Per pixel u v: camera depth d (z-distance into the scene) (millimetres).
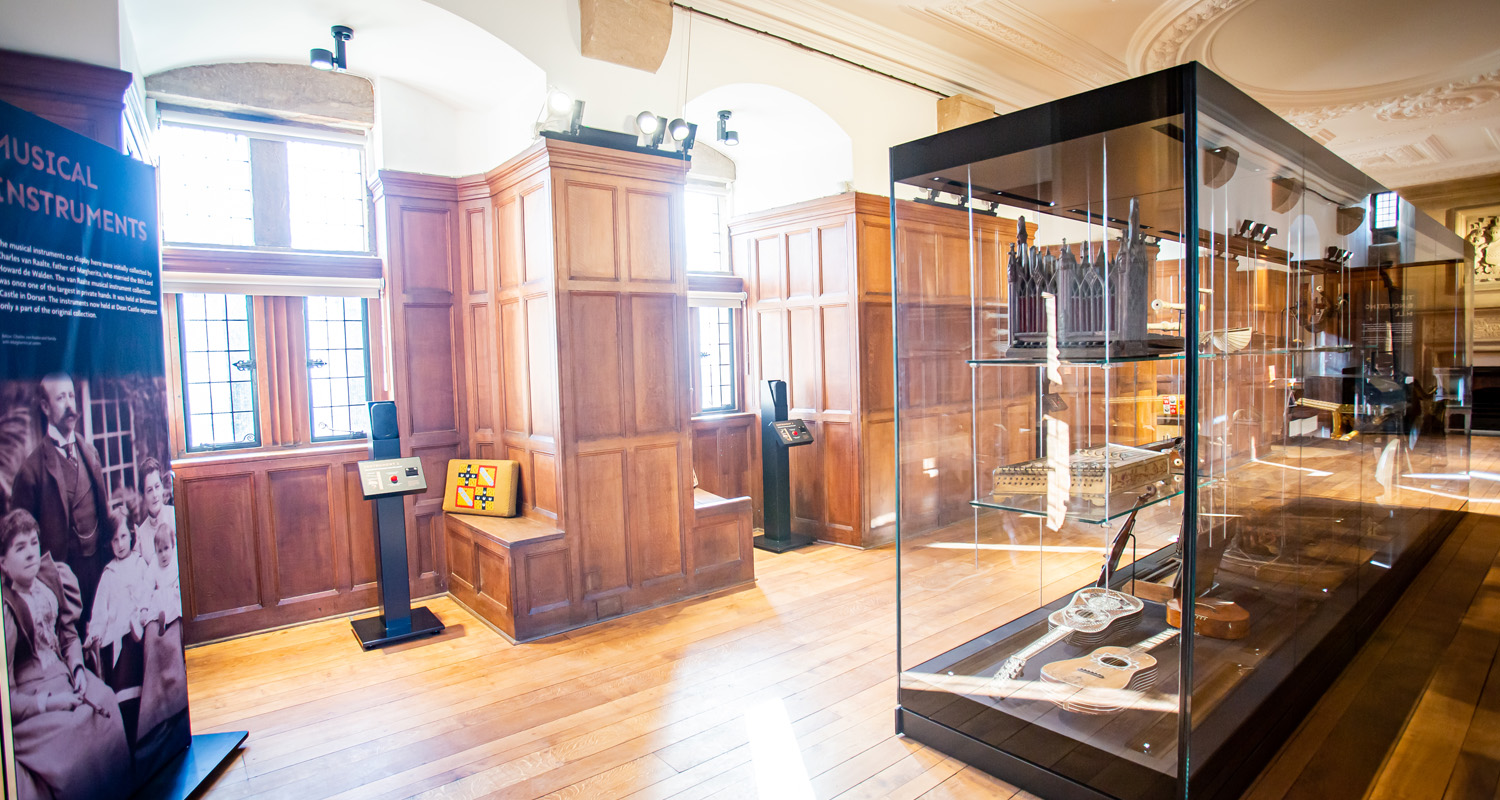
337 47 3779
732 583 4711
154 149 3838
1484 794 2332
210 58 4008
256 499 4047
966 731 2566
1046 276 2385
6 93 2436
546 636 3920
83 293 2271
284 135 4336
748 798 2402
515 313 4379
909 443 2676
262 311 4203
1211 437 2096
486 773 2605
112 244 2422
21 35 2455
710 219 6199
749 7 4664
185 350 3982
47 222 2127
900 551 2734
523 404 4363
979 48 5652
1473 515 6328
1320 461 3084
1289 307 2734
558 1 4078
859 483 5582
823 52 5164
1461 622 3844
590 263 4047
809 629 3939
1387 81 6715
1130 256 2176
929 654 2680
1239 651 2336
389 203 4426
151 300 2627
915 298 2658
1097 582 2387
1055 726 2316
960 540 2617
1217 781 2188
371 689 3307
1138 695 2133
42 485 2096
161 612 2615
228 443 4137
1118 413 2277
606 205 4105
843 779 2492
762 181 6117
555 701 3152
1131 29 5438
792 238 5844
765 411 5719
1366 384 3660
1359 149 9234
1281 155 2564
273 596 4102
